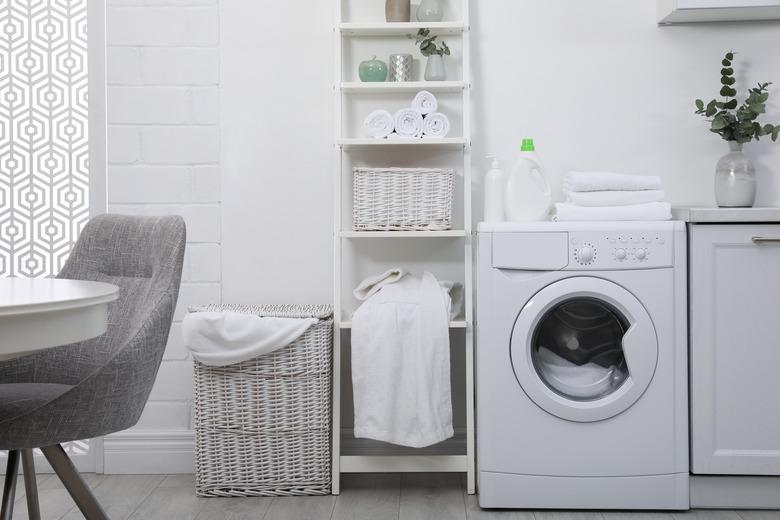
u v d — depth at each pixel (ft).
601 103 9.29
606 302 7.69
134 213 9.31
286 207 9.37
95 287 4.77
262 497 8.30
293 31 9.34
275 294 9.41
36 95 9.29
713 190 9.27
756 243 7.60
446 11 9.32
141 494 8.38
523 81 9.32
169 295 5.49
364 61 8.93
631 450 7.68
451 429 8.07
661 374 7.66
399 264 9.38
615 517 7.63
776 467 7.67
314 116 9.35
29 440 4.74
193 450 9.15
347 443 9.35
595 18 9.29
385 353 8.00
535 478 7.73
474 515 7.71
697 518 7.57
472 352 8.50
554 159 9.32
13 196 9.32
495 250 7.70
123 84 9.26
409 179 8.50
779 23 9.19
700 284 7.65
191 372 9.27
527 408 7.72
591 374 7.84
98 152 9.27
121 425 5.10
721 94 8.73
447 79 9.34
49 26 9.28
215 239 9.36
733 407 7.68
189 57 9.29
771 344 7.65
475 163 9.34
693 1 8.59
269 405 8.24
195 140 9.32
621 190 8.13
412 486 8.66
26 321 3.83
